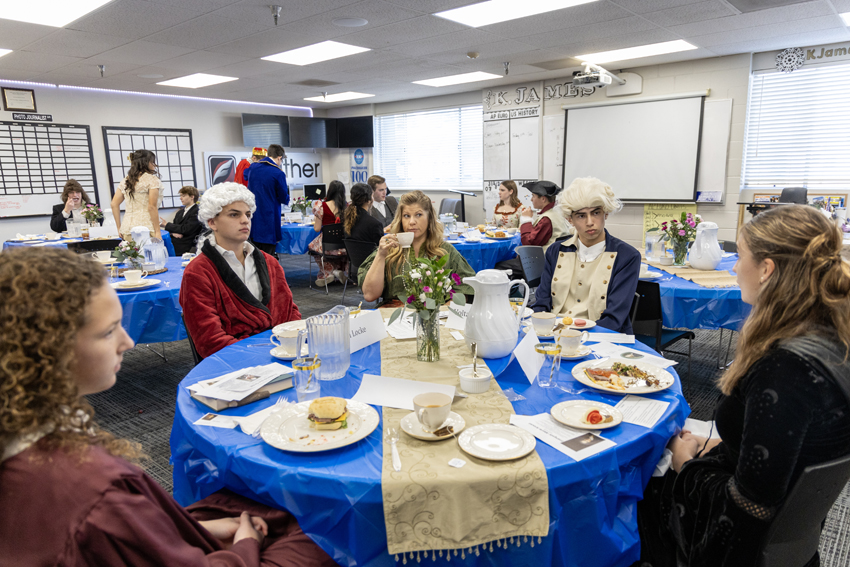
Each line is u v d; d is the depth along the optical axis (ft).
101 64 18.92
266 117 29.96
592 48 17.72
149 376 10.84
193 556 2.32
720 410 3.52
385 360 5.00
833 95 17.66
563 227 13.94
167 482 6.85
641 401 4.07
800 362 2.85
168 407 9.27
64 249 2.23
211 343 6.15
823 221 3.04
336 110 33.06
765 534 3.00
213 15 13.43
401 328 6.01
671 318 8.56
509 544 3.12
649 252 11.25
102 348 2.18
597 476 3.23
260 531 3.38
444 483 2.97
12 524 1.95
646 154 21.33
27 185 22.99
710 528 3.33
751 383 3.03
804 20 14.55
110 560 2.02
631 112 21.40
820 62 17.58
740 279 3.40
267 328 6.71
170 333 9.01
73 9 12.76
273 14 12.71
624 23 14.73
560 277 7.15
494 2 12.94
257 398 4.18
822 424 2.90
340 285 19.79
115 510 2.03
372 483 2.96
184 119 27.76
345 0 12.47
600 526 3.30
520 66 20.56
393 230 7.34
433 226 7.44
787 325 3.07
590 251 7.01
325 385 4.45
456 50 17.83
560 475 3.10
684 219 9.80
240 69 20.40
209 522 3.38
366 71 21.24
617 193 22.35
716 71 19.30
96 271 2.21
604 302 6.75
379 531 3.01
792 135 18.63
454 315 6.33
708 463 3.68
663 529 3.97
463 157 28.45
